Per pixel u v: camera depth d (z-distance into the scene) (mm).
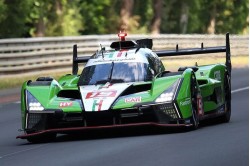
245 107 50219
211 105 38594
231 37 121438
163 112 33031
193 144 29875
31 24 116625
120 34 38438
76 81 37719
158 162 25750
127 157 27297
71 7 130250
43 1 113188
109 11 143250
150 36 107062
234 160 25672
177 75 34375
